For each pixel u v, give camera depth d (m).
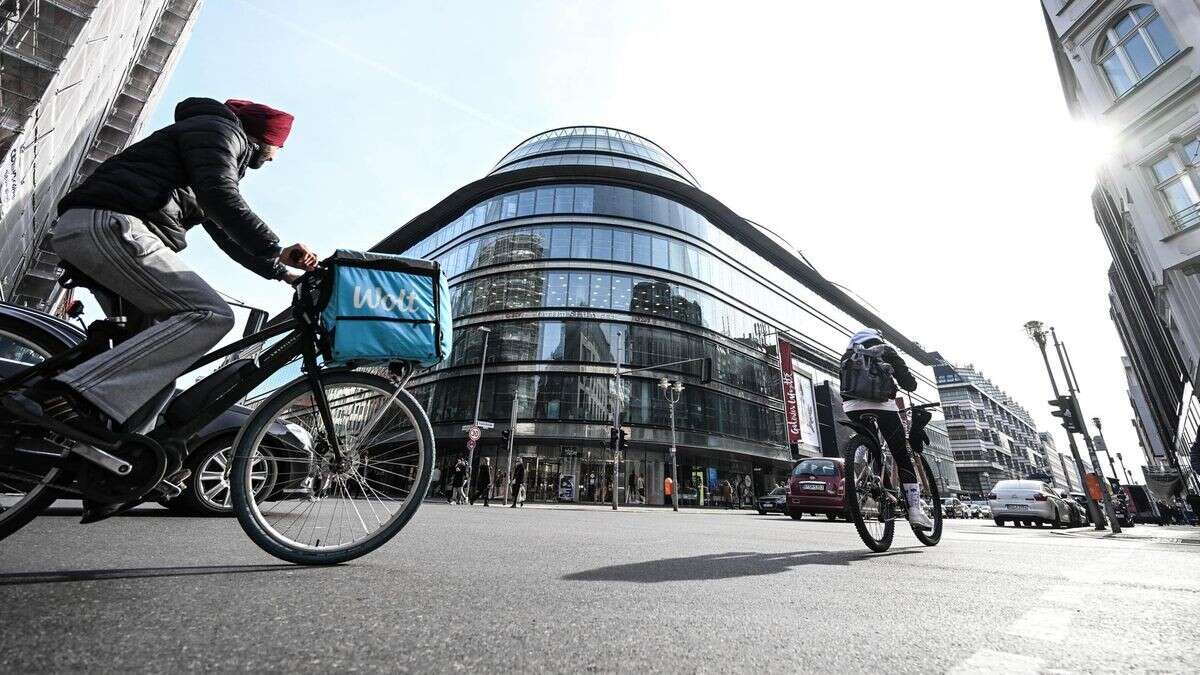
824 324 51.59
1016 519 16.39
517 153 46.00
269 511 1.79
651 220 36.66
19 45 10.86
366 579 1.55
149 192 1.66
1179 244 12.52
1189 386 23.61
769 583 1.75
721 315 37.31
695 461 32.81
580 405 29.69
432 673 0.81
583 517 8.50
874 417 3.47
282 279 1.87
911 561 2.54
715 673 0.86
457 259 37.84
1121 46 13.66
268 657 0.84
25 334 1.72
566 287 33.09
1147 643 1.08
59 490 1.44
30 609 1.03
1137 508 28.06
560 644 0.99
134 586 1.30
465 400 30.64
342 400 1.94
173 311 1.64
